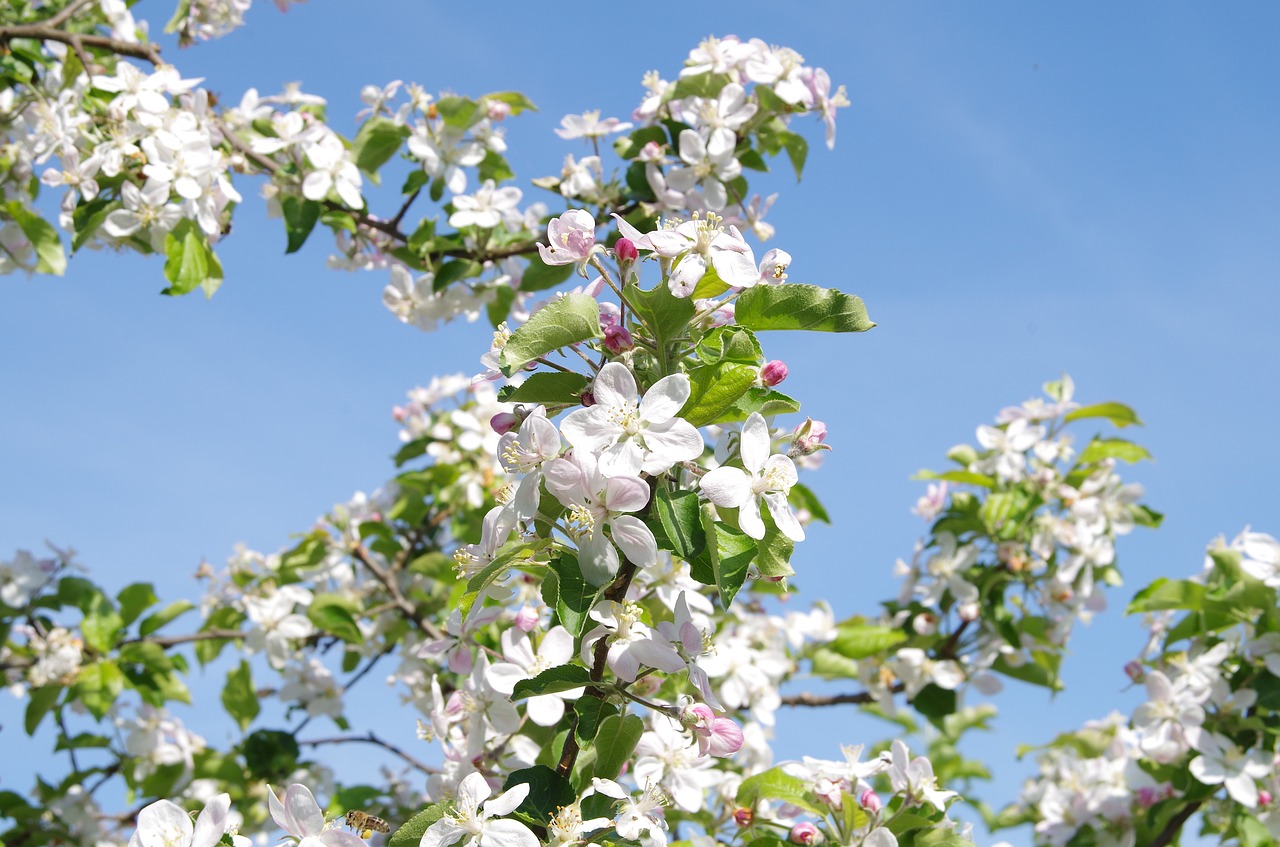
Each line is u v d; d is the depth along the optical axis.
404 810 5.61
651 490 2.30
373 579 6.11
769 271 2.50
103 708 5.12
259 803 5.66
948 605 5.59
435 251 5.10
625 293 2.40
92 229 4.32
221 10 5.90
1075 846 4.93
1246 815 4.27
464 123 5.01
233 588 6.24
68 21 5.61
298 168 4.90
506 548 2.40
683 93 4.62
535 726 2.95
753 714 4.84
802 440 2.49
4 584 5.50
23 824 5.68
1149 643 5.23
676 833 3.99
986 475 5.74
